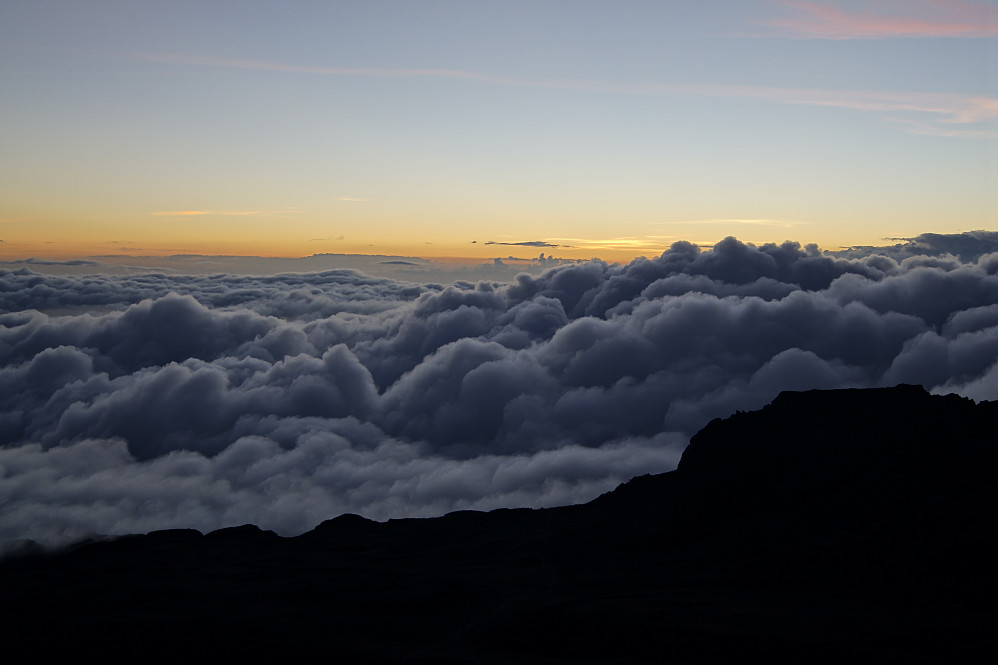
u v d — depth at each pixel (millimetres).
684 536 83812
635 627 54875
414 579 83625
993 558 57719
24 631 65750
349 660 58500
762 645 48938
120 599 81062
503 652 57125
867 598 56875
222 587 90938
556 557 91188
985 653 44406
